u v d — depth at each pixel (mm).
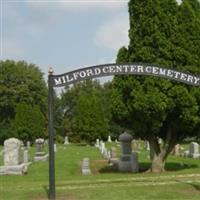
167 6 24672
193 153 40062
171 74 17641
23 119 69938
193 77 17734
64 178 23484
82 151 54188
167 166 30750
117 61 25703
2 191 18109
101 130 73000
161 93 23609
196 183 19281
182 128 25141
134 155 27906
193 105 24109
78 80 17016
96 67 17141
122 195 17062
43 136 72500
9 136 75562
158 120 24062
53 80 16828
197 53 24828
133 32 24922
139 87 23938
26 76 100188
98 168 31547
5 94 98625
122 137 29047
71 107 110125
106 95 94688
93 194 17203
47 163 36750
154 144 25953
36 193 17438
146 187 18375
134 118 24750
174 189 18000
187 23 24938
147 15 24547
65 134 103562
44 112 102062
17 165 28047
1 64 100375
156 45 24359
